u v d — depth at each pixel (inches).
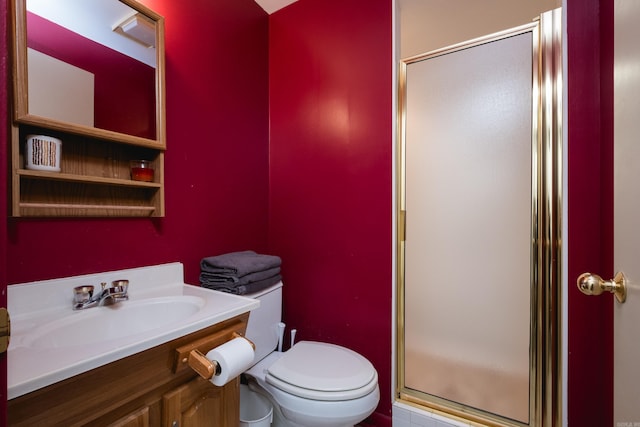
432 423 52.2
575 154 41.3
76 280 35.3
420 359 57.2
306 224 65.1
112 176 39.7
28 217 32.0
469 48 53.4
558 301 45.9
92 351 23.0
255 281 50.1
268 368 45.7
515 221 49.9
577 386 41.1
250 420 46.0
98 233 38.1
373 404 41.7
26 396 19.0
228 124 58.5
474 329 52.9
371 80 58.2
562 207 44.7
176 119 48.1
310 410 39.4
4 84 14.3
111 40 38.7
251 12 65.1
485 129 52.2
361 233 58.8
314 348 52.3
